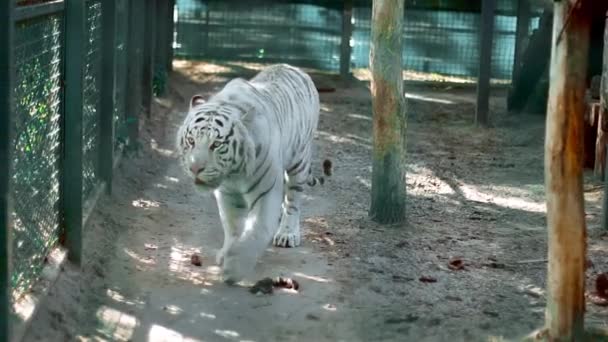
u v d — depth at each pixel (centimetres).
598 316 663
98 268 716
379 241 841
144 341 597
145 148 1145
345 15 1820
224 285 707
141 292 684
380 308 674
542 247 838
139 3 1146
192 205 941
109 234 803
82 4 680
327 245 823
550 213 565
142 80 1277
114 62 888
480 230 895
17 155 555
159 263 753
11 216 496
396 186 895
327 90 1728
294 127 775
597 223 923
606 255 812
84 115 778
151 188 992
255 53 1964
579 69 540
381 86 875
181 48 1958
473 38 1933
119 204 901
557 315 572
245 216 736
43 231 634
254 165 675
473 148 1303
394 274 750
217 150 650
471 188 1072
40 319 580
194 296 682
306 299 686
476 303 689
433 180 1107
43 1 640
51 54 643
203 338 609
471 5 1908
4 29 477
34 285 602
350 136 1355
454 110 1591
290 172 811
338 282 725
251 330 626
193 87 1669
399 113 887
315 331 629
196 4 1944
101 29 872
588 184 1101
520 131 1421
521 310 676
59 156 679
